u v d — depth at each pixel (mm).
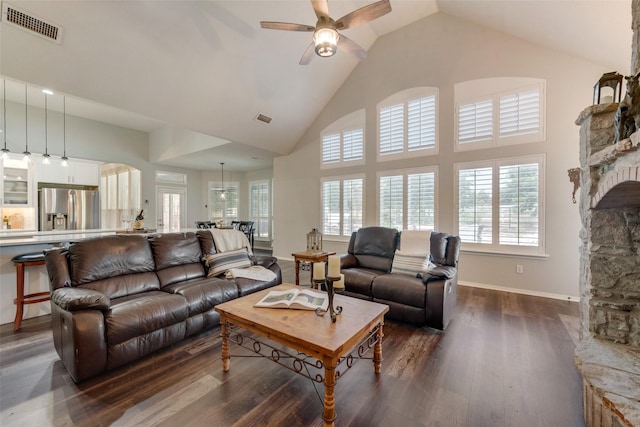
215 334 2713
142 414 1634
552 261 3748
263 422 1577
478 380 1971
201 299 2613
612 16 2504
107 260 2604
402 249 3510
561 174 3680
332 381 1510
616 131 1635
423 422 1579
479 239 4234
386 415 1635
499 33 4062
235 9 3477
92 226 6418
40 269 3141
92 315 1944
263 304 2107
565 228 3666
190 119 4609
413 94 4824
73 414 1631
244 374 2043
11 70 2959
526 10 3176
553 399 1767
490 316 3143
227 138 5391
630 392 1295
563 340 2555
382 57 5184
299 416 1625
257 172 9188
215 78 4160
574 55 3572
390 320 3096
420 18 4719
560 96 3682
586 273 2020
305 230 6434
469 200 4309
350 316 1938
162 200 8109
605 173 1808
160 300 2355
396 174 5027
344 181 5734
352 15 2529
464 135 4348
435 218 4605
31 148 5773
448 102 4484
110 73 3445
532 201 3854
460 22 4363
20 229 5527
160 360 2223
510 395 1809
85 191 6355
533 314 3184
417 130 4793
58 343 2119
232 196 9414
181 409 1675
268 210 8938
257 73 4438
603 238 1888
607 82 1948
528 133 3865
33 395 1789
